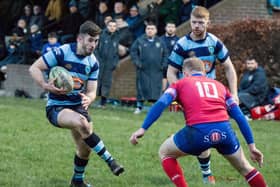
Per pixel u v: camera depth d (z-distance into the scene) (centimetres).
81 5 4478
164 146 1549
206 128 1501
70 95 1717
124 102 3947
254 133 2831
